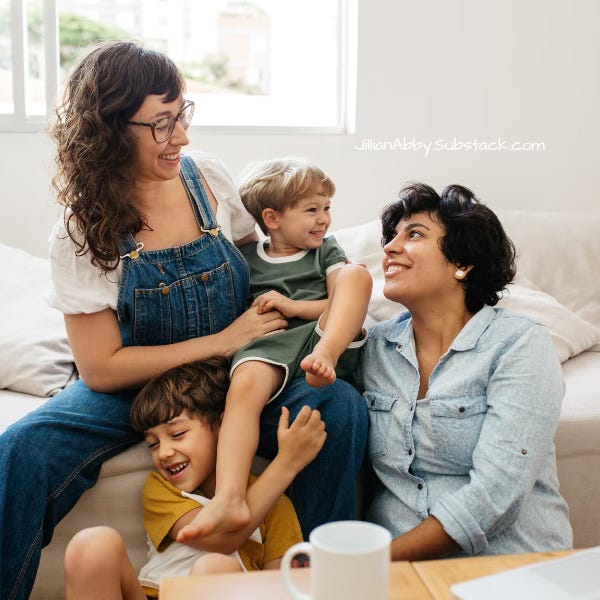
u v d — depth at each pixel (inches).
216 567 47.6
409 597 36.6
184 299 64.3
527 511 55.6
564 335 84.1
